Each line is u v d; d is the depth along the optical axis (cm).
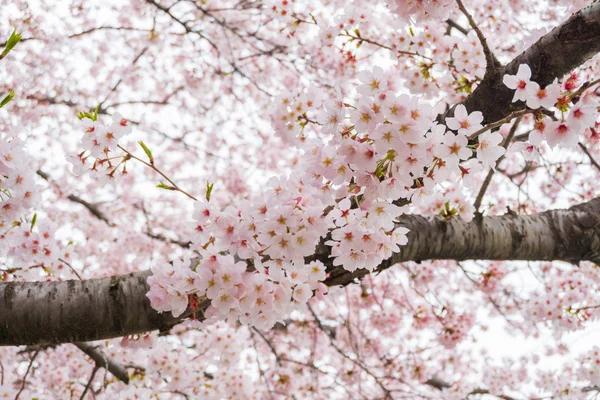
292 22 433
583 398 530
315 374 623
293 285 209
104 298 226
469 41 382
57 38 519
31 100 527
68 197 619
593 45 240
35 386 554
